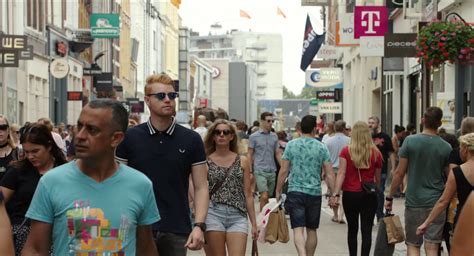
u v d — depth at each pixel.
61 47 42.12
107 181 5.38
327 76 50.84
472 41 16.50
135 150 7.73
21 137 8.28
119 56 71.25
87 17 54.72
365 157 12.17
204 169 7.84
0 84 31.28
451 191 9.20
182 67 105.44
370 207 12.31
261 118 17.61
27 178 8.23
